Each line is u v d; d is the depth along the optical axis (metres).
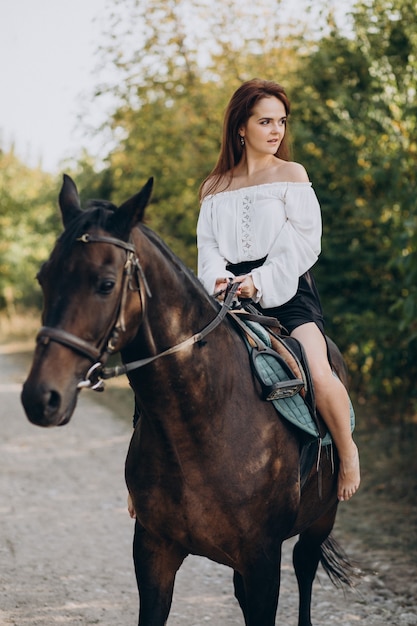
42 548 5.60
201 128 12.43
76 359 2.30
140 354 2.59
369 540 5.69
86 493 7.29
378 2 8.72
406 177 7.54
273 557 2.88
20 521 6.29
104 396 13.59
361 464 7.73
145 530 2.89
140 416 2.85
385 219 8.93
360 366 9.43
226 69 12.20
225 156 3.37
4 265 32.50
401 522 6.08
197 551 2.87
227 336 2.88
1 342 26.73
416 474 7.21
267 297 3.08
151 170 13.82
